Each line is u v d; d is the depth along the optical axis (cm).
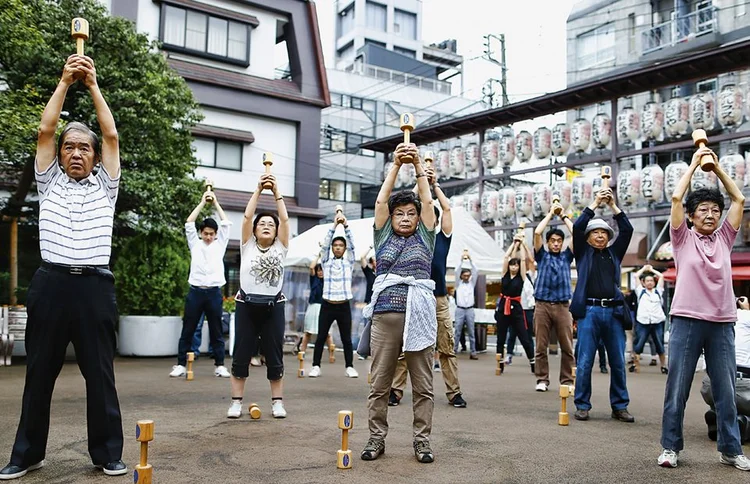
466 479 375
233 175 2041
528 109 1521
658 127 1283
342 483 361
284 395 700
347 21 4581
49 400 373
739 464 410
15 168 1173
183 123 1286
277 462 404
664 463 414
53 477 363
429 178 577
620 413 579
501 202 1537
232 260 2038
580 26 2267
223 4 2038
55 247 365
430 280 434
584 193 1372
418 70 4044
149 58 1233
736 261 1440
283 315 573
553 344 1388
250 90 2039
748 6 1839
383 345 424
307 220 2156
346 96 3459
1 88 1318
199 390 719
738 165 1150
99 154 397
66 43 1102
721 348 423
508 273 993
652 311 1048
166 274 1112
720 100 1186
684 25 1972
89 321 368
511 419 579
